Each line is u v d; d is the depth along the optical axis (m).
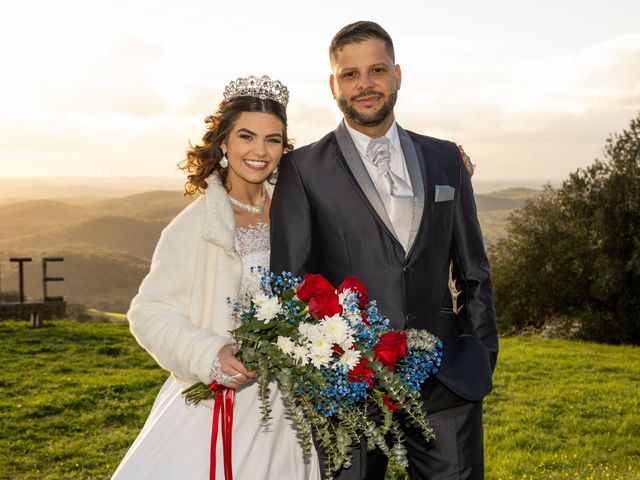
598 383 10.35
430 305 2.95
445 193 2.99
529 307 23.58
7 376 9.49
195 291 2.87
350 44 2.85
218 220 2.86
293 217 2.96
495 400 8.98
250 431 2.96
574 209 22.48
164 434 2.94
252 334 2.55
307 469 3.15
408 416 2.82
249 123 2.93
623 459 6.38
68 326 14.26
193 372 2.68
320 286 2.51
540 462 6.17
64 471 6.05
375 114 2.87
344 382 2.49
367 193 2.90
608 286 21.14
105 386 9.06
